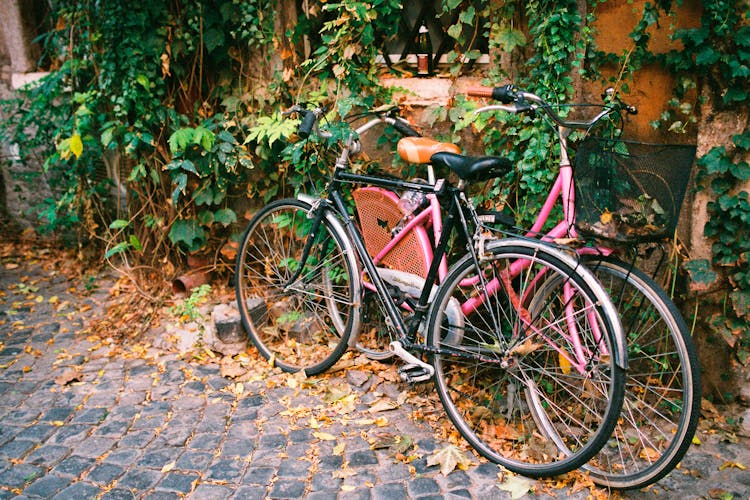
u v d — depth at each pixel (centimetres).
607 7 340
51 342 419
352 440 312
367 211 374
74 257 560
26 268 547
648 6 322
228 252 463
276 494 274
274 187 446
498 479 284
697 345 341
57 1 493
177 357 396
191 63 446
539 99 288
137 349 407
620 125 348
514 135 363
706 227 324
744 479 282
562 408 327
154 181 452
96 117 492
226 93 447
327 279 395
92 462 297
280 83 427
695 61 323
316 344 404
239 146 429
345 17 379
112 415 335
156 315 445
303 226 404
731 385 333
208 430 321
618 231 259
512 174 364
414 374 321
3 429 323
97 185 529
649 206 255
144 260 490
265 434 317
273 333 405
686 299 341
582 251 289
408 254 357
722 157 312
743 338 324
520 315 303
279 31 420
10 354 405
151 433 319
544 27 336
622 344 257
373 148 420
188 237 450
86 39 458
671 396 340
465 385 351
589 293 268
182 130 417
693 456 299
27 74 577
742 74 298
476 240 298
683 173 256
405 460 296
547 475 280
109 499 272
